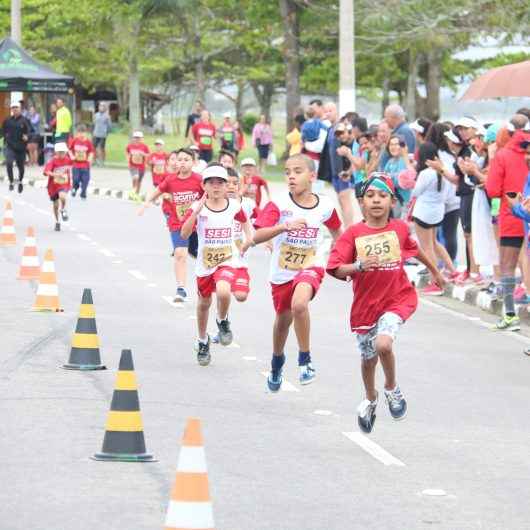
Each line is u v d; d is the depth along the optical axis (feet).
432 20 167.12
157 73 289.12
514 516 30.32
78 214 119.14
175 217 64.59
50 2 242.78
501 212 59.11
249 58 269.03
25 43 246.88
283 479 32.91
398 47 202.90
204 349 48.67
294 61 209.56
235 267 49.01
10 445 35.32
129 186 155.12
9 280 72.02
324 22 208.44
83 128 138.31
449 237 74.38
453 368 50.06
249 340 54.49
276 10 216.74
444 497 31.81
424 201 71.46
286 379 46.68
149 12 221.87
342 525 29.04
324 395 43.98
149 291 68.80
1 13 243.40
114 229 104.94
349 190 86.69
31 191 148.66
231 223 48.65
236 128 189.88
